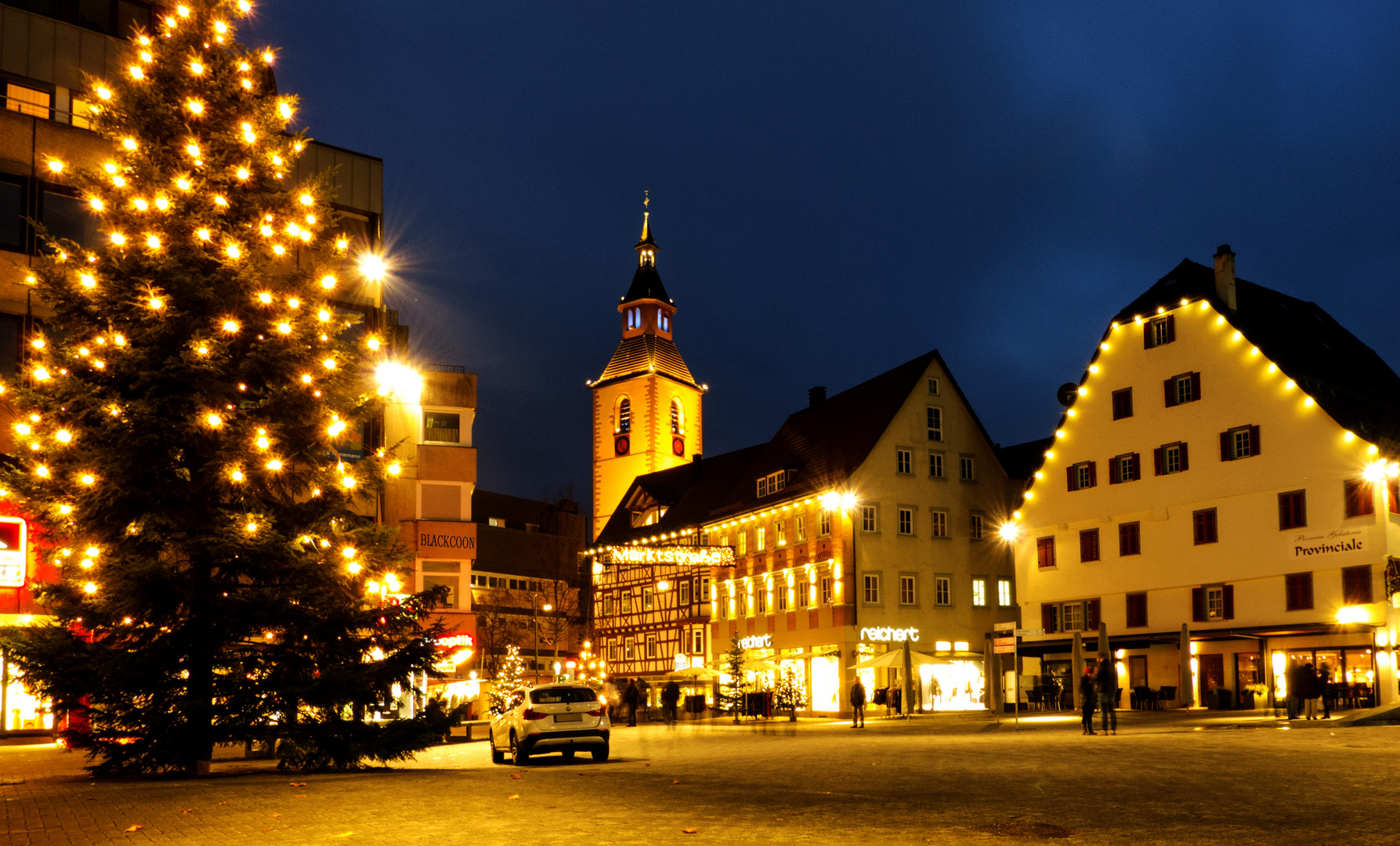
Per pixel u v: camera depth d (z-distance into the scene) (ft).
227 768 67.00
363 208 130.31
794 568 194.08
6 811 41.47
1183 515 143.64
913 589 185.78
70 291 61.46
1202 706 139.54
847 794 44.32
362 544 64.03
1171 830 33.12
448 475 144.46
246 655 62.03
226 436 60.29
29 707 97.45
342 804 41.96
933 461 192.65
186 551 59.00
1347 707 120.16
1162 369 148.46
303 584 61.16
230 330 61.00
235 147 65.46
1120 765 54.65
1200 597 140.56
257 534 58.59
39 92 105.50
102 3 109.91
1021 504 166.61
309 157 126.82
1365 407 135.95
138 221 62.95
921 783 48.16
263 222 65.36
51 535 61.57
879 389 199.52
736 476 231.30
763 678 198.70
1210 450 141.28
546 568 295.69
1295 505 130.62
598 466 353.31
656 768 62.59
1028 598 163.84
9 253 99.86
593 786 49.29
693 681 214.07
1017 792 43.60
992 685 151.94
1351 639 124.16
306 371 64.44
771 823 35.70
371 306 127.95
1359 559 123.24
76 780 56.34
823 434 203.82
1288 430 132.36
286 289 65.62
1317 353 147.43
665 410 346.74
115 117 65.00
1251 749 62.95
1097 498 155.43
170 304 61.26
